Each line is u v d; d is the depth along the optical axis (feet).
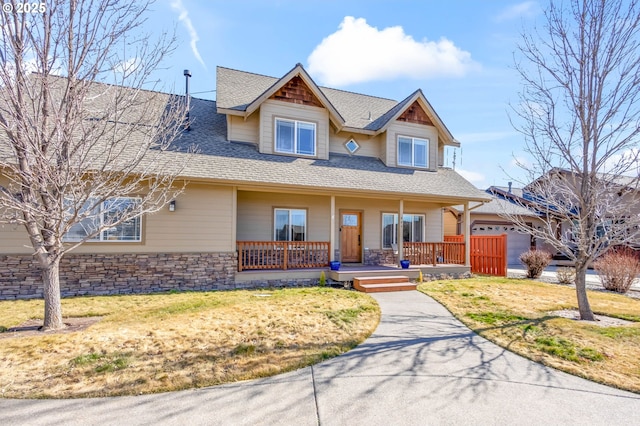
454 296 28.58
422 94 45.42
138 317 20.03
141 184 29.40
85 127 18.80
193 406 10.65
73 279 27.94
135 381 12.10
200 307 22.70
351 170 39.50
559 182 22.91
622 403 11.28
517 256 63.62
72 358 13.82
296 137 38.96
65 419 9.82
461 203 44.98
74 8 16.72
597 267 37.29
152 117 21.38
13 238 26.58
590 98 20.20
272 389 11.85
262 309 22.15
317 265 36.68
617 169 20.54
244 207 37.63
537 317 21.56
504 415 10.45
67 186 17.31
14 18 15.70
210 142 36.04
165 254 30.42
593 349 15.98
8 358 13.71
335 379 12.72
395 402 11.10
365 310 22.89
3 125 15.06
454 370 13.73
